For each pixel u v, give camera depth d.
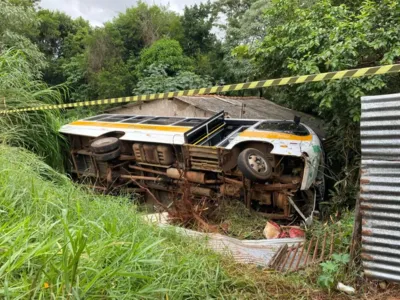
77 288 1.67
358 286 2.56
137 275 1.87
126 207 3.74
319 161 5.56
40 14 22.50
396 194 2.32
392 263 2.38
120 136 7.08
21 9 12.56
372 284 2.56
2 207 2.50
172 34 21.77
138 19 20.94
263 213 5.49
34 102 6.11
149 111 10.75
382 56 5.35
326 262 2.77
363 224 2.47
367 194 2.43
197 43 22.41
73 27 24.34
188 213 4.70
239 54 7.86
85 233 2.32
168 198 6.55
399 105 2.28
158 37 20.97
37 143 5.98
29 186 3.02
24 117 5.77
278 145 5.38
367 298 2.43
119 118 7.97
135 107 11.14
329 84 5.17
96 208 3.34
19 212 2.54
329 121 6.71
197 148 5.81
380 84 4.80
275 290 2.51
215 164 5.69
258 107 10.70
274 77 7.18
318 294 2.52
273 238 4.21
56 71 19.69
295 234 4.22
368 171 2.42
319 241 3.51
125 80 17.05
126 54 20.30
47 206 2.78
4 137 4.87
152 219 4.11
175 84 15.14
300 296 2.47
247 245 3.62
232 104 10.54
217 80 18.22
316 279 2.72
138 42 21.17
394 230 2.36
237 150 5.76
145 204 6.17
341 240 3.21
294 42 6.06
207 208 4.93
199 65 18.83
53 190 3.36
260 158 5.31
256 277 2.65
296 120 5.93
